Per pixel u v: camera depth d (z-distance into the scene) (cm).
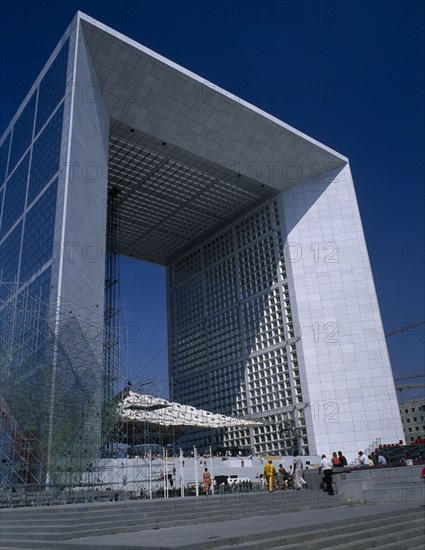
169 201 6638
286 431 5684
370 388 5544
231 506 1847
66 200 3753
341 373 5619
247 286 6762
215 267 7369
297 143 5900
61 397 2767
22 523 1500
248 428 6128
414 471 2277
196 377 7169
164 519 1566
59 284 3444
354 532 1236
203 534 1155
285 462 4812
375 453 3659
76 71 4234
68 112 4141
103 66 4666
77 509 1661
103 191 4603
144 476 3562
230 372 6681
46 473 2636
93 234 4234
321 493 2395
